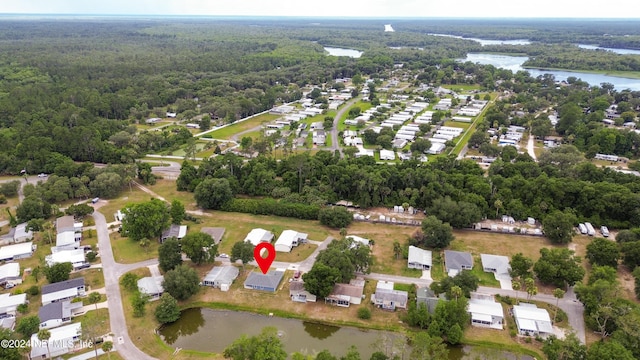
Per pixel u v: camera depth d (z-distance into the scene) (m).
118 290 125.81
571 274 121.25
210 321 117.38
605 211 163.38
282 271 134.12
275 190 184.88
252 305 121.50
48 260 134.88
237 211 178.12
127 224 151.25
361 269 133.38
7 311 114.25
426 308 111.56
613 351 90.31
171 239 135.25
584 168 188.38
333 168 187.75
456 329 105.12
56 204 181.38
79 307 116.75
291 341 110.00
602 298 110.81
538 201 166.62
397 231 161.12
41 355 99.44
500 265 134.50
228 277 130.00
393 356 98.44
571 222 149.38
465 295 117.38
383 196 181.25
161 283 122.50
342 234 154.38
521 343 106.38
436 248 148.50
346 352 105.75
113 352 103.06
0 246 149.88
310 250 147.12
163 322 114.31
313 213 169.88
